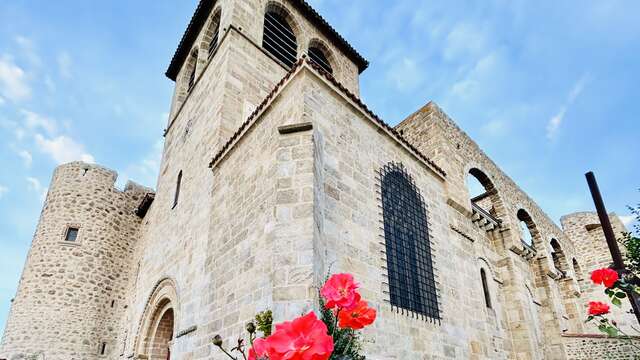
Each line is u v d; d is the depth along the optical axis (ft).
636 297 16.81
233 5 50.21
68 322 54.70
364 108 32.81
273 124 29.17
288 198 21.52
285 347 6.39
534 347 45.32
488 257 49.83
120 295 61.16
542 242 65.77
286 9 58.18
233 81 43.09
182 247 38.06
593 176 21.84
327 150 27.43
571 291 74.18
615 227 89.04
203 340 27.12
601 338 49.16
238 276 25.45
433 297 31.96
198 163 41.60
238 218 28.40
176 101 61.21
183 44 64.08
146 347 40.32
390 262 28.99
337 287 10.04
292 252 19.39
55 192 63.72
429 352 28.35
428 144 49.80
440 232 38.04
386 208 31.30
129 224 66.90
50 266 57.26
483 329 37.29
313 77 29.27
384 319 25.64
